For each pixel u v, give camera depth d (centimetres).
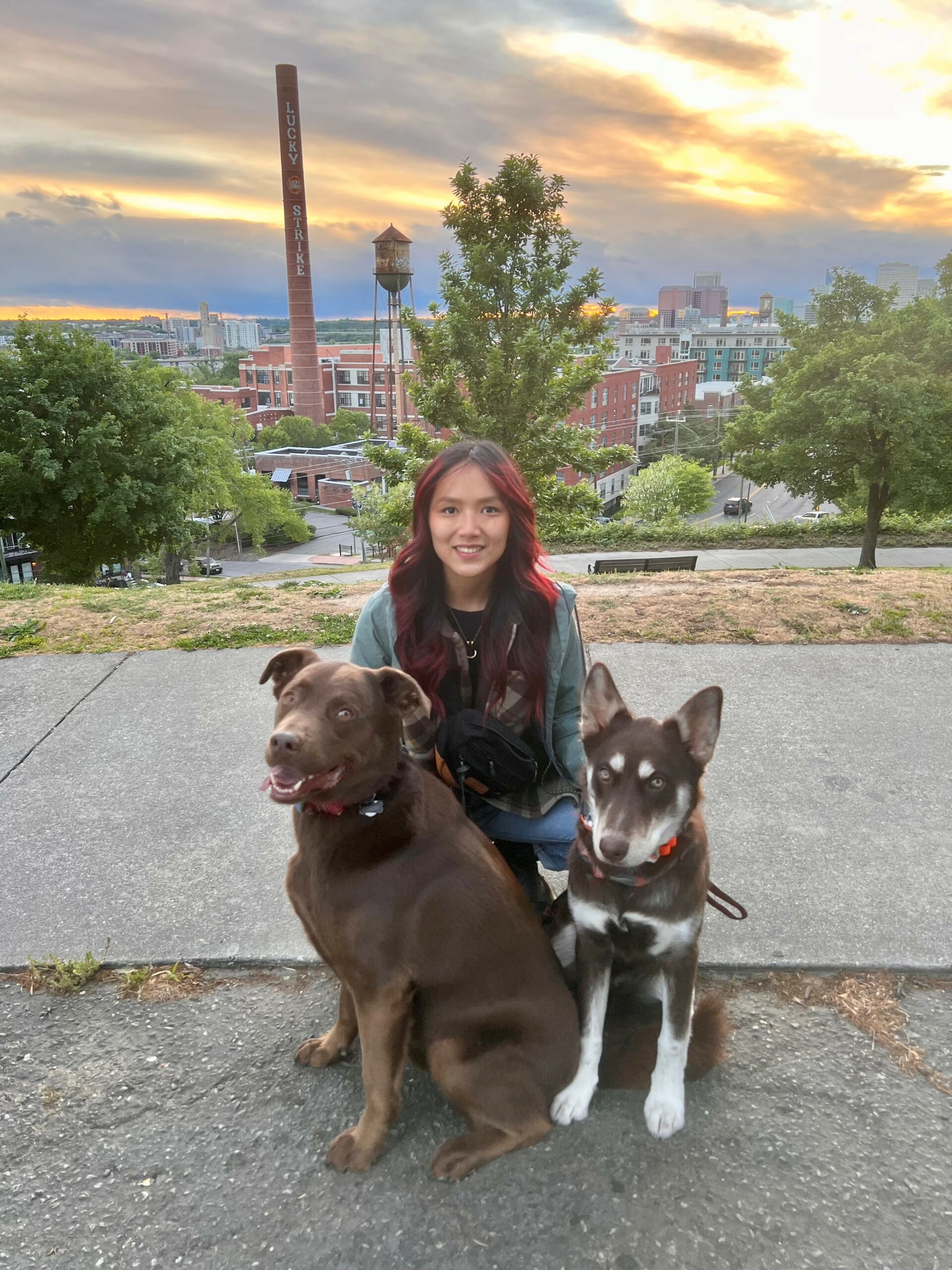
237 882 369
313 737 210
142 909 350
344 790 226
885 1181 229
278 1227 217
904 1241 212
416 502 280
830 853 385
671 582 883
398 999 229
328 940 232
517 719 297
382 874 228
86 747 504
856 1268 205
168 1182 230
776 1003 299
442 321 2056
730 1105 255
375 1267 206
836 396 2336
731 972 313
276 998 303
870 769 464
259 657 652
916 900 351
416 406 2058
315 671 228
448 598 296
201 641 683
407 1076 269
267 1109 255
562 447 1966
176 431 2862
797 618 705
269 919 344
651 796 220
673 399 12731
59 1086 264
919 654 635
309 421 12244
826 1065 271
